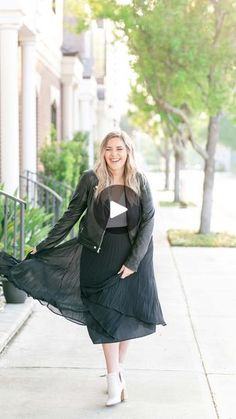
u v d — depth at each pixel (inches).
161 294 360.8
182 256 499.8
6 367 231.5
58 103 799.1
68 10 636.1
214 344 265.0
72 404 198.5
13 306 308.3
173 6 519.8
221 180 2393.0
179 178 1083.3
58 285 206.4
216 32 528.4
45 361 238.7
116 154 192.2
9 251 348.8
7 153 443.2
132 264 192.9
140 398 204.2
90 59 1003.3
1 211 352.5
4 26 430.0
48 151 608.4
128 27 535.8
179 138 1047.0
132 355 248.7
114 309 193.6
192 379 222.4
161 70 571.5
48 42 660.1
